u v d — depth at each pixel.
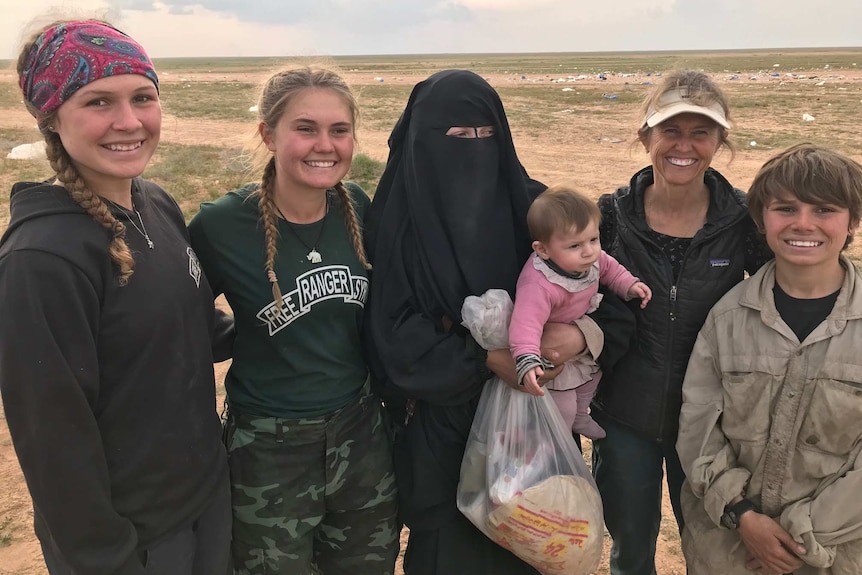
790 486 2.53
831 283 2.52
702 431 2.70
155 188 2.46
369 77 64.31
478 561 2.96
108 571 2.06
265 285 2.61
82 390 1.94
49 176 2.36
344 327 2.76
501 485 2.64
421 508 2.94
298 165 2.52
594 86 45.12
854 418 2.38
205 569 2.51
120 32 2.08
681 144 2.79
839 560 2.46
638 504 3.10
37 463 1.92
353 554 2.94
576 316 2.81
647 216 2.98
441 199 2.92
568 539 2.62
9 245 1.91
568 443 2.79
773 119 22.83
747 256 2.86
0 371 1.87
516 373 2.64
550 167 15.45
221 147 19.45
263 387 2.70
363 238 2.94
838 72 58.41
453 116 2.92
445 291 2.87
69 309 1.91
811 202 2.38
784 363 2.51
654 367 2.92
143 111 2.07
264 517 2.69
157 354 2.15
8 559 3.97
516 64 105.31
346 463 2.77
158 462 2.21
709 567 2.79
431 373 2.70
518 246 3.07
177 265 2.27
